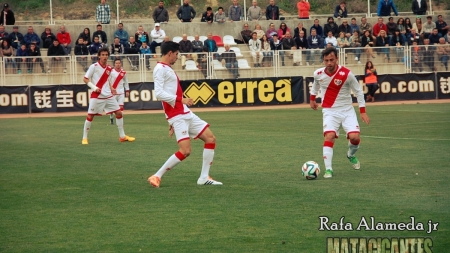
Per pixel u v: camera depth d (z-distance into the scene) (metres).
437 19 42.66
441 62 36.12
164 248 7.79
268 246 7.80
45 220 9.28
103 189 11.55
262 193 10.88
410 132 20.16
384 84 35.19
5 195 11.13
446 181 11.64
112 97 18.83
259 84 34.59
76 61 34.75
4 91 32.91
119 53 36.28
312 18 44.41
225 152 16.22
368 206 9.68
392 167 13.35
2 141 19.78
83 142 18.72
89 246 7.93
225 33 41.00
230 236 8.25
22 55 35.31
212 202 10.25
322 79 12.47
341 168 13.41
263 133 20.72
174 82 11.58
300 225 8.71
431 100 35.19
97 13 40.66
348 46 37.44
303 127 22.61
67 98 33.44
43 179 12.70
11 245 8.02
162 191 11.26
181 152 11.53
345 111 12.59
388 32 38.91
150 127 23.84
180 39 39.75
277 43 37.59
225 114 29.78
